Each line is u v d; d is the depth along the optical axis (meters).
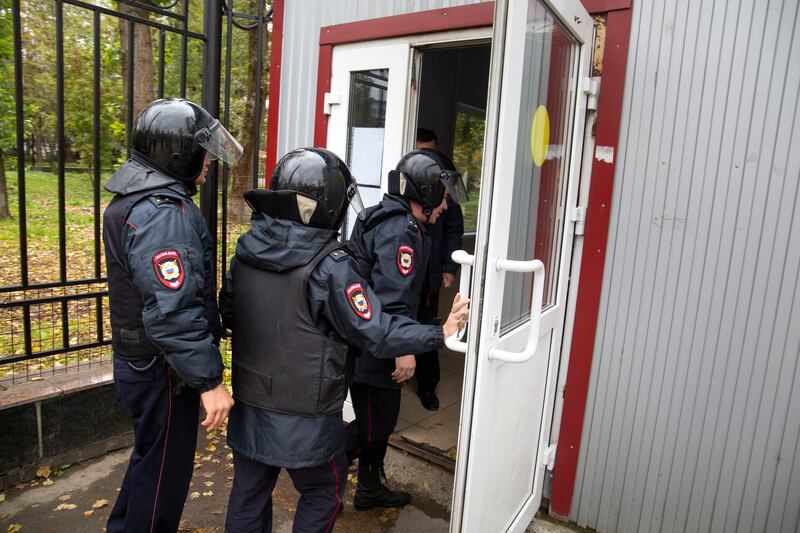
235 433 1.78
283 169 1.69
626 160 2.24
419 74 2.96
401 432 3.22
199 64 9.81
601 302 2.34
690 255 2.14
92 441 2.88
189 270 1.69
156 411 1.89
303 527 1.84
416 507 2.65
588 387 2.40
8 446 2.58
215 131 1.93
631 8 2.18
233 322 1.80
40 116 8.94
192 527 2.43
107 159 7.76
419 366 3.51
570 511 2.49
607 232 2.30
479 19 2.59
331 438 1.74
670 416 2.24
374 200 3.12
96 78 2.75
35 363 3.25
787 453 2.03
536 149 1.88
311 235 1.67
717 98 2.05
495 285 1.62
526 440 2.21
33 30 8.30
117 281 1.81
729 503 2.15
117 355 1.88
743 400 2.09
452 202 3.49
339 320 1.67
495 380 1.73
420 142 3.72
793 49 1.91
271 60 3.52
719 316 2.11
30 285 2.70
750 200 2.01
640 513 2.34
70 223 7.86
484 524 1.90
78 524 2.38
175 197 1.77
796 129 1.92
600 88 2.26
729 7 2.00
